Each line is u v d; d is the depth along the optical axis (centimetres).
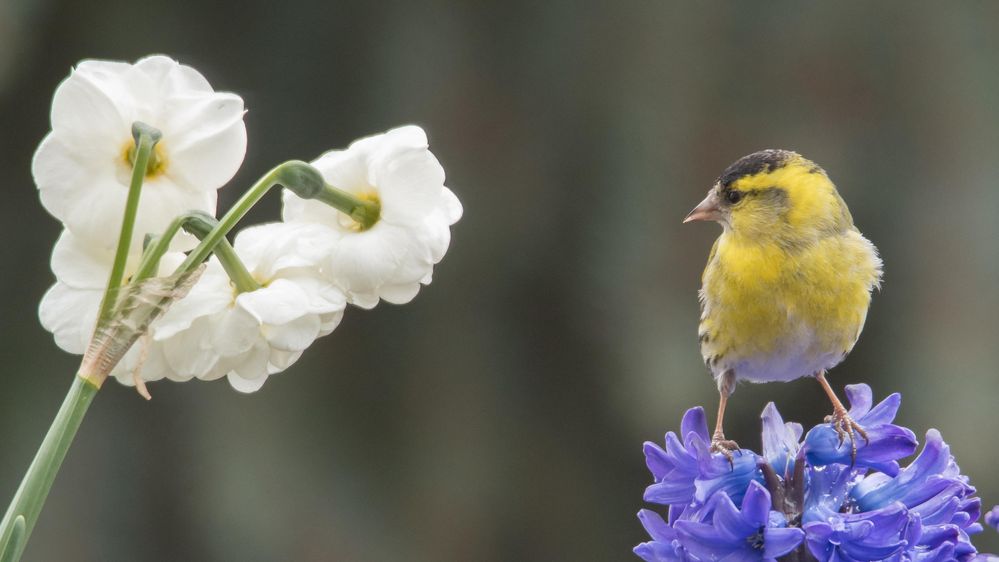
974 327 1172
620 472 1223
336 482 1165
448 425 1198
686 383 1154
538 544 1215
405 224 369
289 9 1178
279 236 370
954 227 1180
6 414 1124
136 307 344
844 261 646
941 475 417
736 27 1186
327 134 1188
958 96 1182
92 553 1121
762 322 652
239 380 384
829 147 1185
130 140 369
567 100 1187
